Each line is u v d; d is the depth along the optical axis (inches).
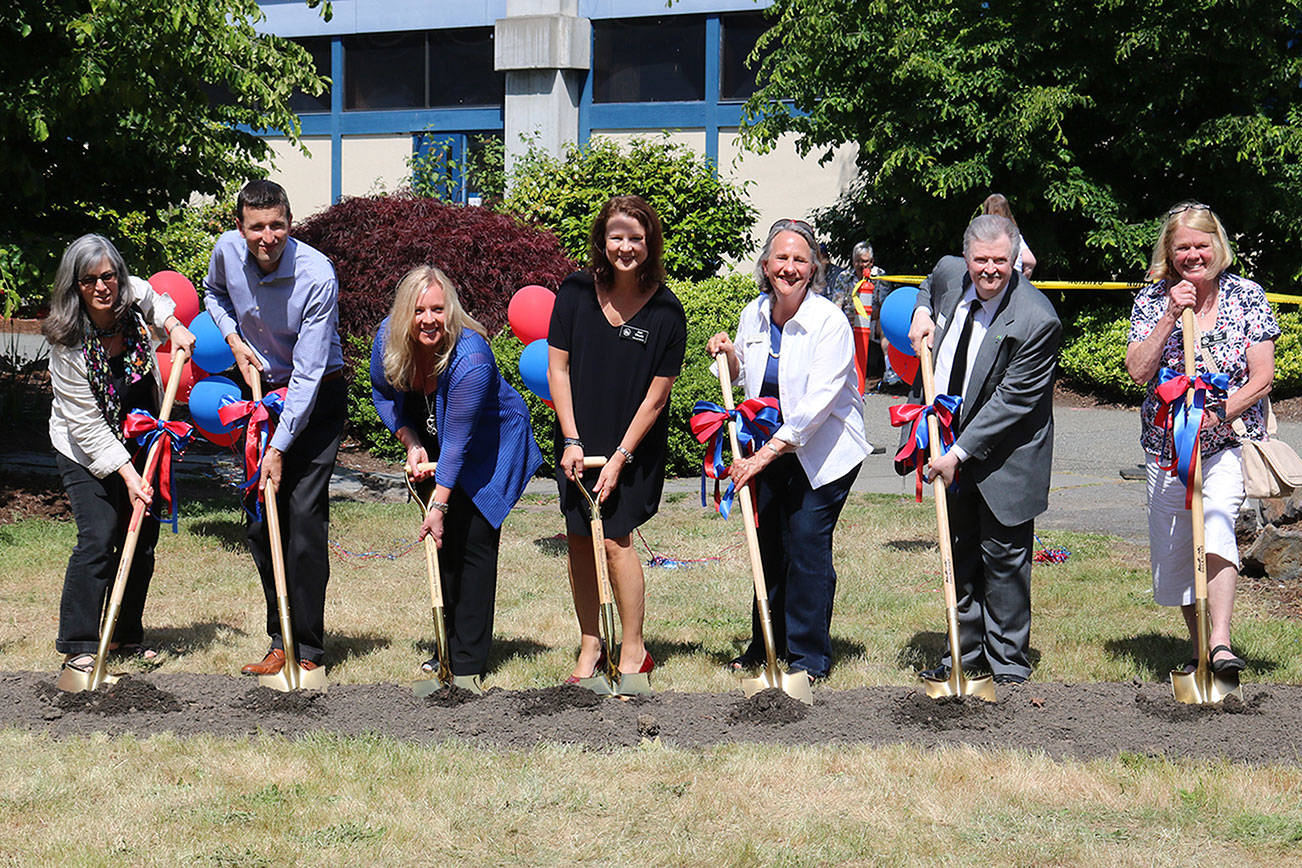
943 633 244.5
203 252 642.8
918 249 711.1
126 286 207.3
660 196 697.6
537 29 861.8
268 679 198.8
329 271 208.5
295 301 205.8
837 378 199.6
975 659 212.1
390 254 475.8
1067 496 397.7
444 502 198.5
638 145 718.5
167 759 169.6
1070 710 189.2
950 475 196.5
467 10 897.5
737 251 711.7
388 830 149.2
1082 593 273.0
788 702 188.1
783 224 204.2
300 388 203.8
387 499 391.5
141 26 327.0
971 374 202.2
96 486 207.2
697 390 437.1
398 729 183.0
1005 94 628.7
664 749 174.7
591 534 203.9
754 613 222.1
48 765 166.4
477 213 498.3
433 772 166.1
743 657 224.1
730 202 715.4
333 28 939.3
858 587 281.1
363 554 311.4
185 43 339.0
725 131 845.2
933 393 201.6
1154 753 174.6
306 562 209.3
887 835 149.3
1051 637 240.1
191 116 378.9
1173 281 203.6
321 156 960.3
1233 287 201.2
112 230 394.0
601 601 198.2
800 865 141.6
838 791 161.9
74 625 205.5
